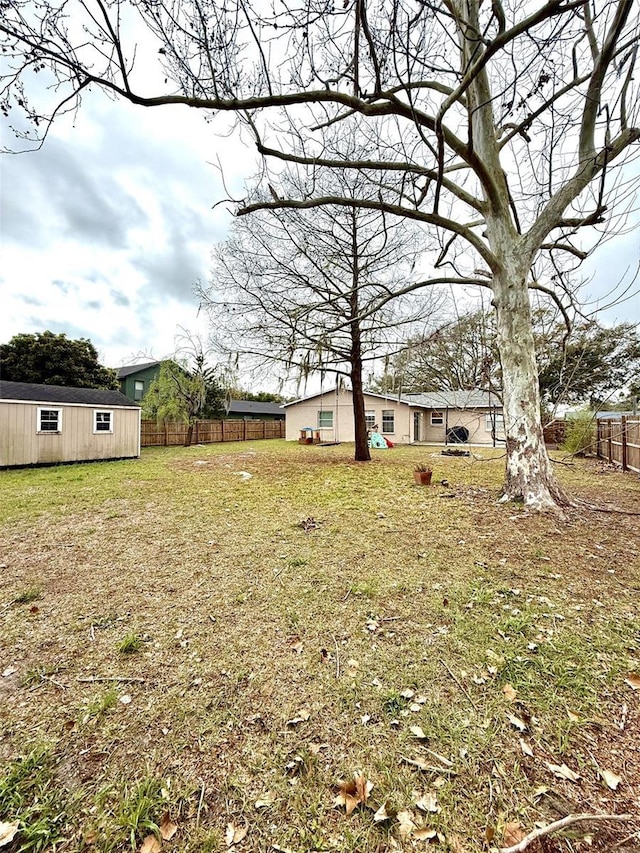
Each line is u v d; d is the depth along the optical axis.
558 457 11.70
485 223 5.60
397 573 3.20
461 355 11.39
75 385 17.78
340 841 1.20
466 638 2.27
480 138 5.04
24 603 2.77
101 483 7.67
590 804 1.29
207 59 2.99
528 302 5.05
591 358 12.95
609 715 1.68
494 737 1.57
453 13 3.11
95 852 1.18
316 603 2.72
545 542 3.82
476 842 1.19
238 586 3.01
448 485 6.98
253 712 1.74
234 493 6.60
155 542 4.07
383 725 1.65
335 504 5.70
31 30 2.46
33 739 1.59
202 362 17.88
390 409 18.98
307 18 2.80
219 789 1.38
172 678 1.97
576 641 2.21
